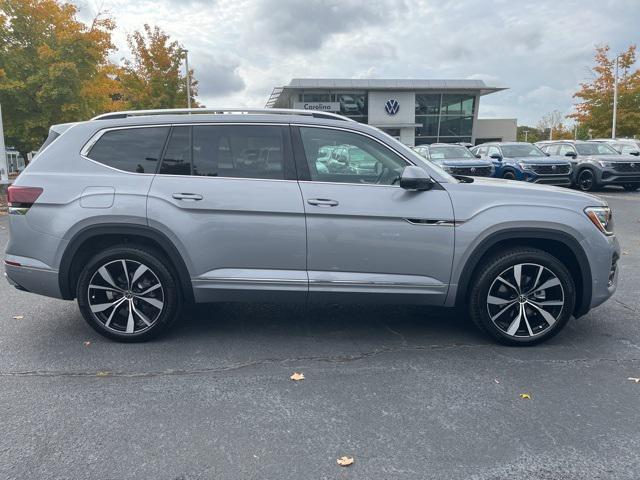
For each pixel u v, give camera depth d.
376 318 5.04
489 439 2.94
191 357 4.09
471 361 4.02
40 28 16.69
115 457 2.76
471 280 4.29
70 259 4.23
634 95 32.25
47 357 4.07
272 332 4.66
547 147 19.86
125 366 3.91
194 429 3.04
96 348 4.26
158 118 4.35
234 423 3.11
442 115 45.44
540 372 3.81
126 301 4.32
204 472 2.64
